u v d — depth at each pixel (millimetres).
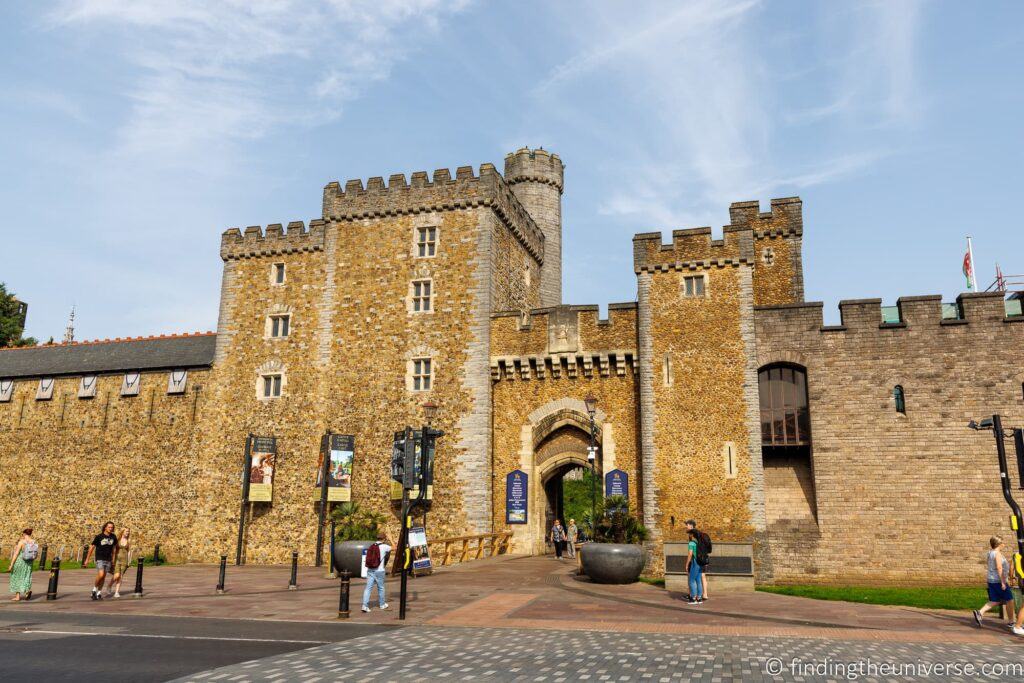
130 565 32156
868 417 25844
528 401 31328
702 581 18219
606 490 29281
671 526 26484
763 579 25266
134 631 14148
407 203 34188
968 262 33656
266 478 32844
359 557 24125
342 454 31781
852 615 16297
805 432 26922
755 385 26844
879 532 24969
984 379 25312
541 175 43219
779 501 26562
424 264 33344
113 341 40500
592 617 15695
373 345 33188
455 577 22984
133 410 36344
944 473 24953
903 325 26266
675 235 28938
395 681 9781
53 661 11055
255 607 17594
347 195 35094
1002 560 15477
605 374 30484
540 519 31547
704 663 10914
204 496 34000
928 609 17594
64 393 37906
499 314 32156
